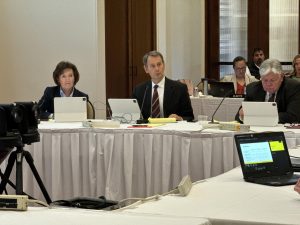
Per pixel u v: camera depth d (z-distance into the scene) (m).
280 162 2.71
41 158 4.33
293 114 4.48
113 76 7.77
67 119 4.77
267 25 9.80
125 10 7.95
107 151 4.26
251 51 9.89
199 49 9.85
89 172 4.32
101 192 4.31
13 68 7.12
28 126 3.40
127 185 4.23
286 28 9.73
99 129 4.28
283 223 1.87
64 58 7.05
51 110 5.17
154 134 4.18
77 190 4.34
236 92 7.63
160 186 4.19
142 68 8.26
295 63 7.34
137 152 4.23
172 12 8.76
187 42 9.36
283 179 2.60
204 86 7.38
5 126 3.28
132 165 4.23
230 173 2.83
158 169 4.19
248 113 4.30
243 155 2.65
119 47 7.87
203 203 2.17
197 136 4.04
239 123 4.29
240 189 2.42
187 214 1.99
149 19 8.38
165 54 8.53
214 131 4.06
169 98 5.00
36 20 7.06
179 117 4.82
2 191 3.58
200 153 4.05
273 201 2.20
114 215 1.72
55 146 4.32
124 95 8.01
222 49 10.00
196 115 6.91
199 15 9.80
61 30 7.04
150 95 5.02
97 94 7.08
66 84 5.12
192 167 4.08
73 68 5.19
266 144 2.71
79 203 2.28
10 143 3.30
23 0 7.06
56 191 4.34
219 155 4.03
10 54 7.11
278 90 4.59
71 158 4.34
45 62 7.07
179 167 4.12
